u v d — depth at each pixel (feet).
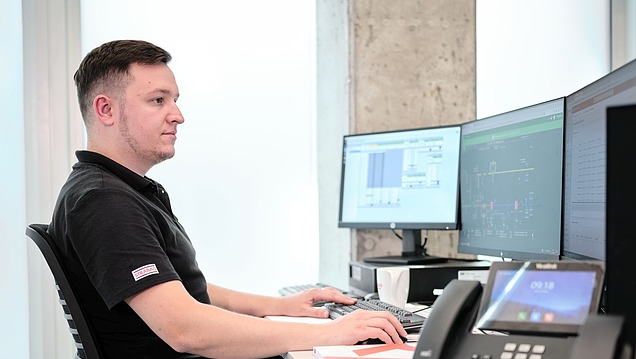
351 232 10.11
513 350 3.27
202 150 10.48
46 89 9.91
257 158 10.70
